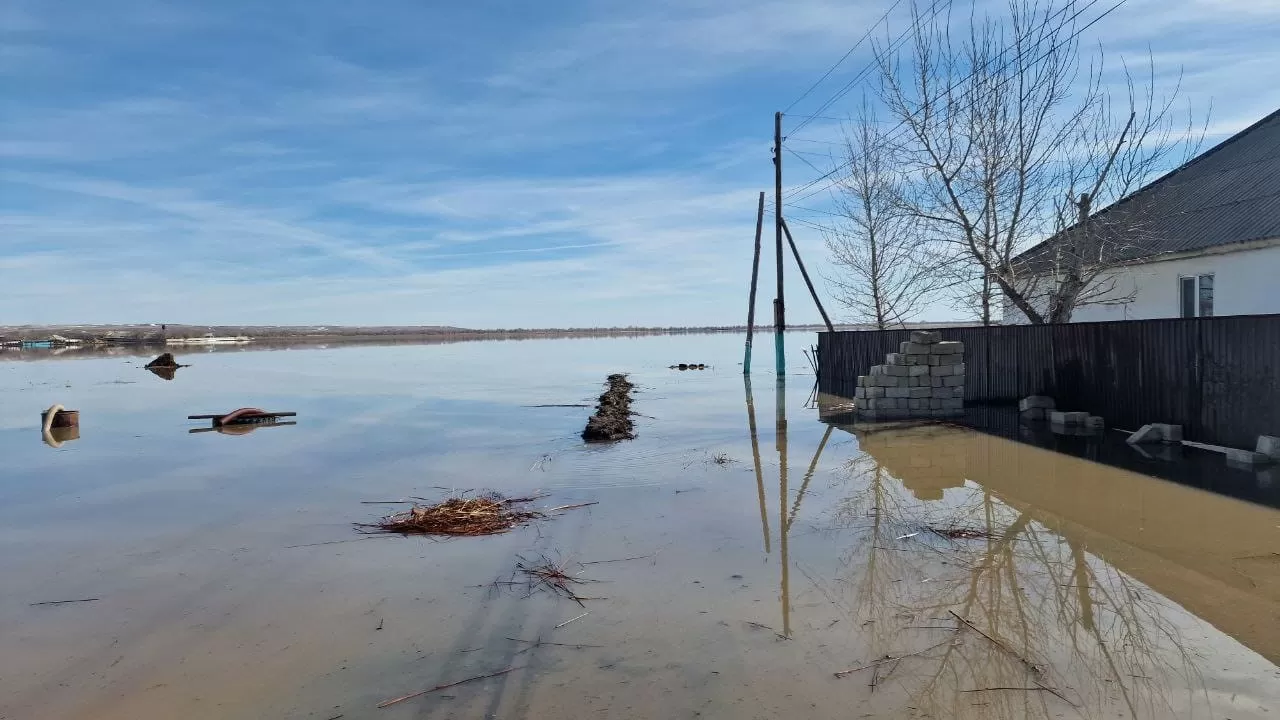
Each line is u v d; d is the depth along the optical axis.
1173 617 4.53
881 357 16.17
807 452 10.41
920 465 9.25
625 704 3.67
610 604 4.98
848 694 3.71
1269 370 8.49
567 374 29.64
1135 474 8.18
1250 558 5.43
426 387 23.84
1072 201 13.56
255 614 5.02
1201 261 14.57
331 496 8.61
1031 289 14.65
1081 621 4.52
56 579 5.89
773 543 6.24
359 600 5.21
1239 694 3.62
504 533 6.77
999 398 13.88
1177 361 9.86
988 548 5.95
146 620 4.98
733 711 3.58
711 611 4.81
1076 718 3.46
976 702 3.61
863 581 5.29
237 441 13.18
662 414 15.13
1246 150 16.92
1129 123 13.08
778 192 23.03
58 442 13.43
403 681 3.99
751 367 31.70
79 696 3.95
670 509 7.44
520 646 4.38
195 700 3.86
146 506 8.40
